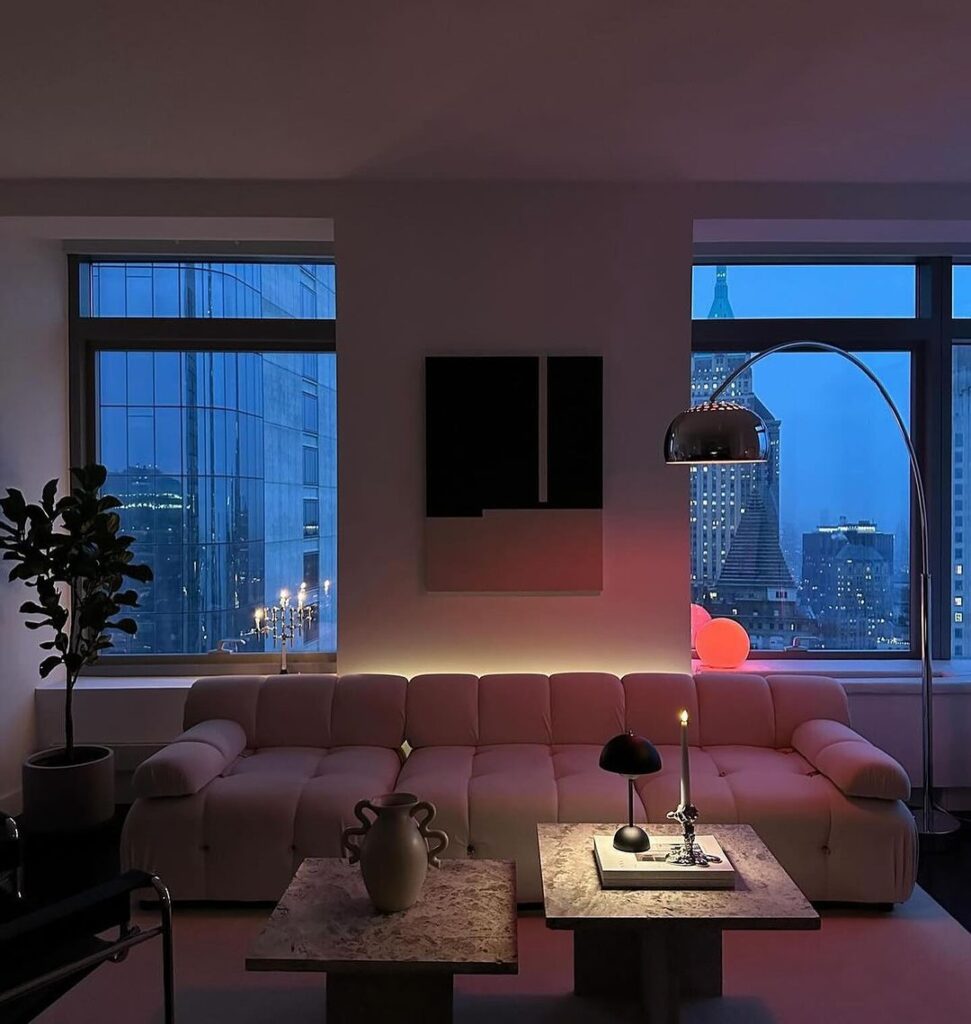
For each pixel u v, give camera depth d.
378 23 2.74
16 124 3.50
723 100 3.32
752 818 3.13
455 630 4.29
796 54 2.95
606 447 4.30
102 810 3.96
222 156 3.87
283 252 4.78
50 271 4.67
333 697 3.88
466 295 4.27
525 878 3.13
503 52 2.93
